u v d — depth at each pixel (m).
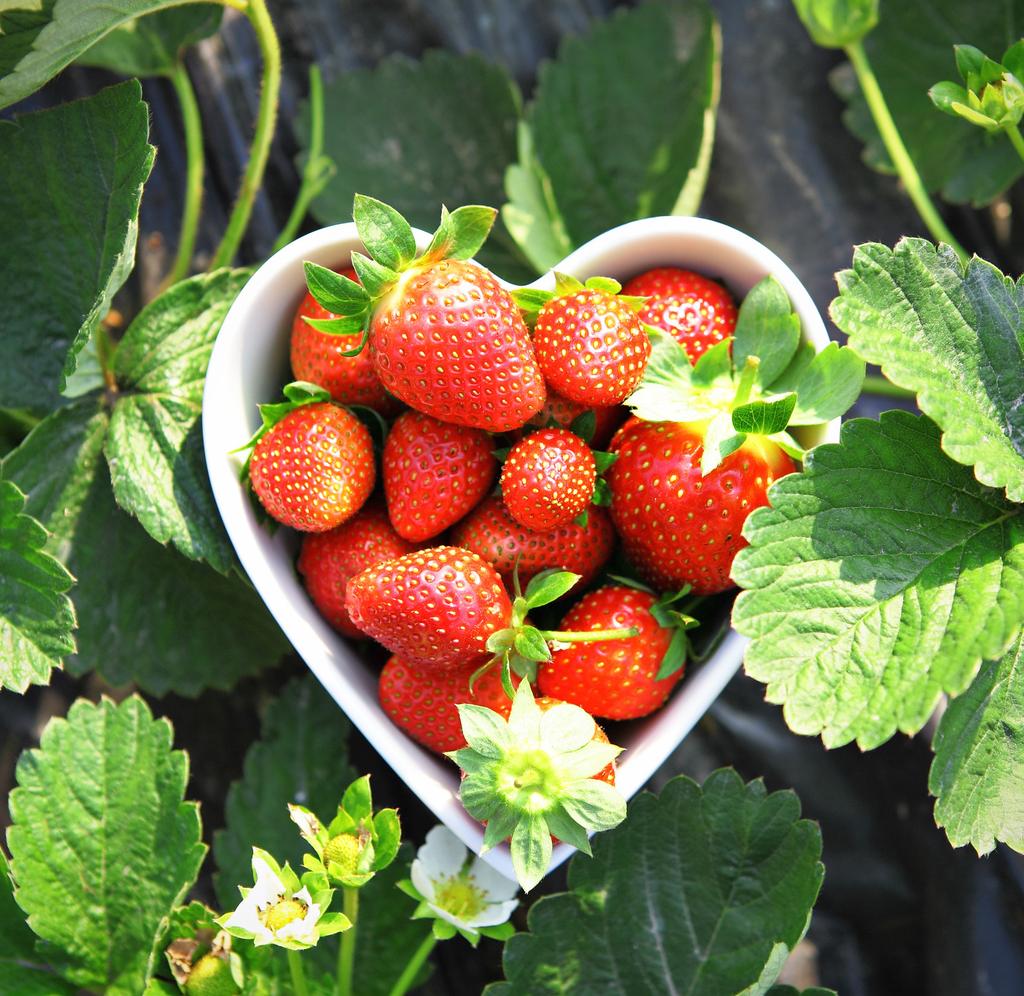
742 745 0.56
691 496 0.41
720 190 0.58
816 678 0.40
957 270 0.43
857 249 0.42
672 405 0.41
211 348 0.48
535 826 0.39
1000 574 0.41
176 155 0.58
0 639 0.46
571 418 0.41
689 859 0.48
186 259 0.55
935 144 0.56
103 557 0.51
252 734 0.56
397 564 0.40
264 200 0.58
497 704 0.41
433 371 0.40
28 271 0.48
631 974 0.48
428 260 0.40
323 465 0.41
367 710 0.41
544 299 0.41
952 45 0.55
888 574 0.41
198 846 0.48
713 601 0.43
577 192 0.56
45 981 0.49
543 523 0.40
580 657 0.41
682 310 0.43
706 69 0.55
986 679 0.43
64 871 0.48
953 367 0.42
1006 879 0.54
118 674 0.52
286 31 0.58
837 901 0.55
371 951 0.52
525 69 0.58
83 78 0.57
